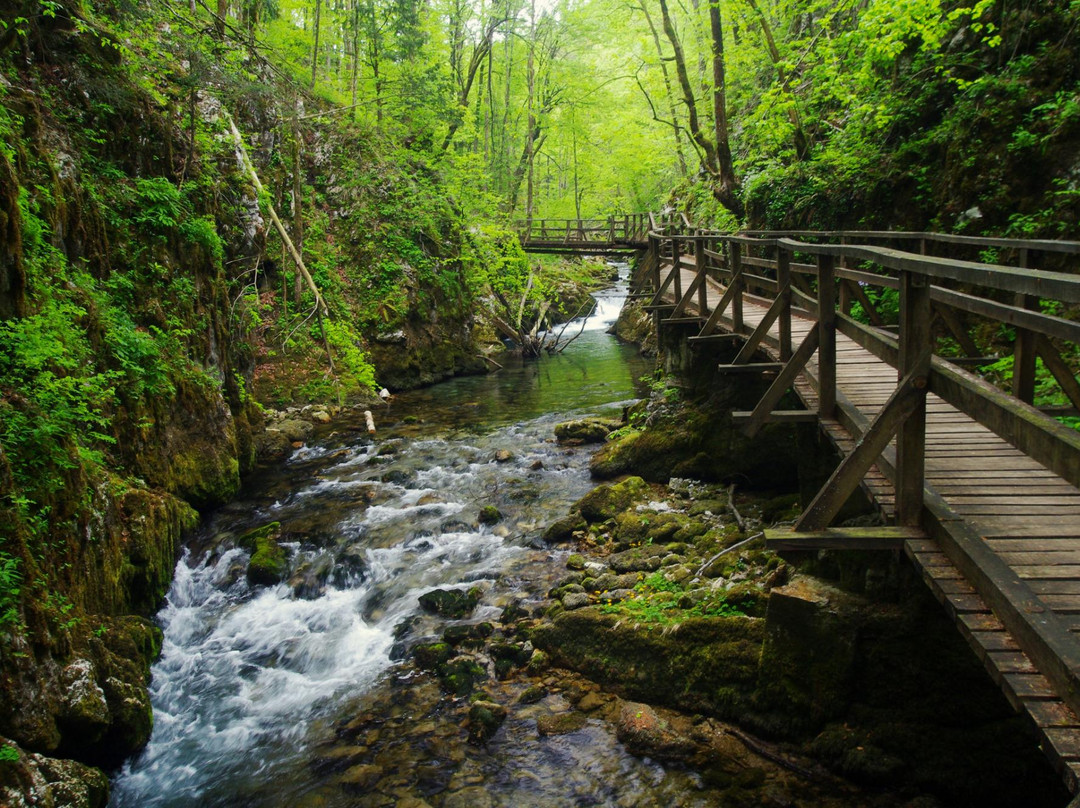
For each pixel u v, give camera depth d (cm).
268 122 1822
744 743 548
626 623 647
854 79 1423
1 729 451
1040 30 1004
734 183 1609
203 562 897
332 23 2367
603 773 534
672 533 876
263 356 1683
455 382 2089
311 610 804
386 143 2317
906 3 1033
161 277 1073
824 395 565
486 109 3606
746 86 2059
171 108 1291
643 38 2181
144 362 937
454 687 644
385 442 1438
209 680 682
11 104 838
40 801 429
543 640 688
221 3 1595
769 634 560
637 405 1431
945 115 1095
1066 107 891
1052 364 489
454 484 1170
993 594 318
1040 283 259
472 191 2511
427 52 2592
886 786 495
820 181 1275
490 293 2644
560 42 3053
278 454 1368
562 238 3031
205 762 573
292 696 654
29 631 489
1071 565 334
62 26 1062
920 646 510
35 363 609
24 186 781
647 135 2661
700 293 1061
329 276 1948
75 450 642
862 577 548
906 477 398
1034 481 436
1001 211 937
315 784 542
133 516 770
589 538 920
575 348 2552
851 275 581
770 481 991
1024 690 272
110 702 561
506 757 558
